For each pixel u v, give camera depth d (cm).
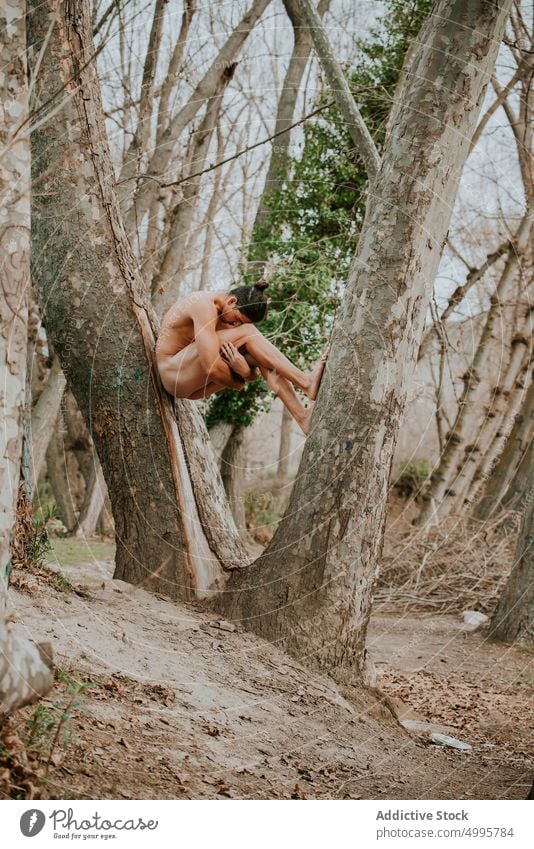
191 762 423
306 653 622
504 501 1748
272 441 2570
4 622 323
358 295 636
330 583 626
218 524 708
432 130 624
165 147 1299
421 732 640
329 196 1393
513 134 1734
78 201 673
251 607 645
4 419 327
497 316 1802
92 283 680
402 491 2216
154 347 693
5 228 327
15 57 331
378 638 1056
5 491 329
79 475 2078
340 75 876
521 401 2019
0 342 324
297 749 504
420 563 1407
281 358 655
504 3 620
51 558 1240
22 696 320
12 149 330
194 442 714
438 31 626
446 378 2220
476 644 1019
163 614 629
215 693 529
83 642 513
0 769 330
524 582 1029
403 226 626
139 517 696
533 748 638
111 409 693
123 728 427
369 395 626
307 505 636
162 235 1435
